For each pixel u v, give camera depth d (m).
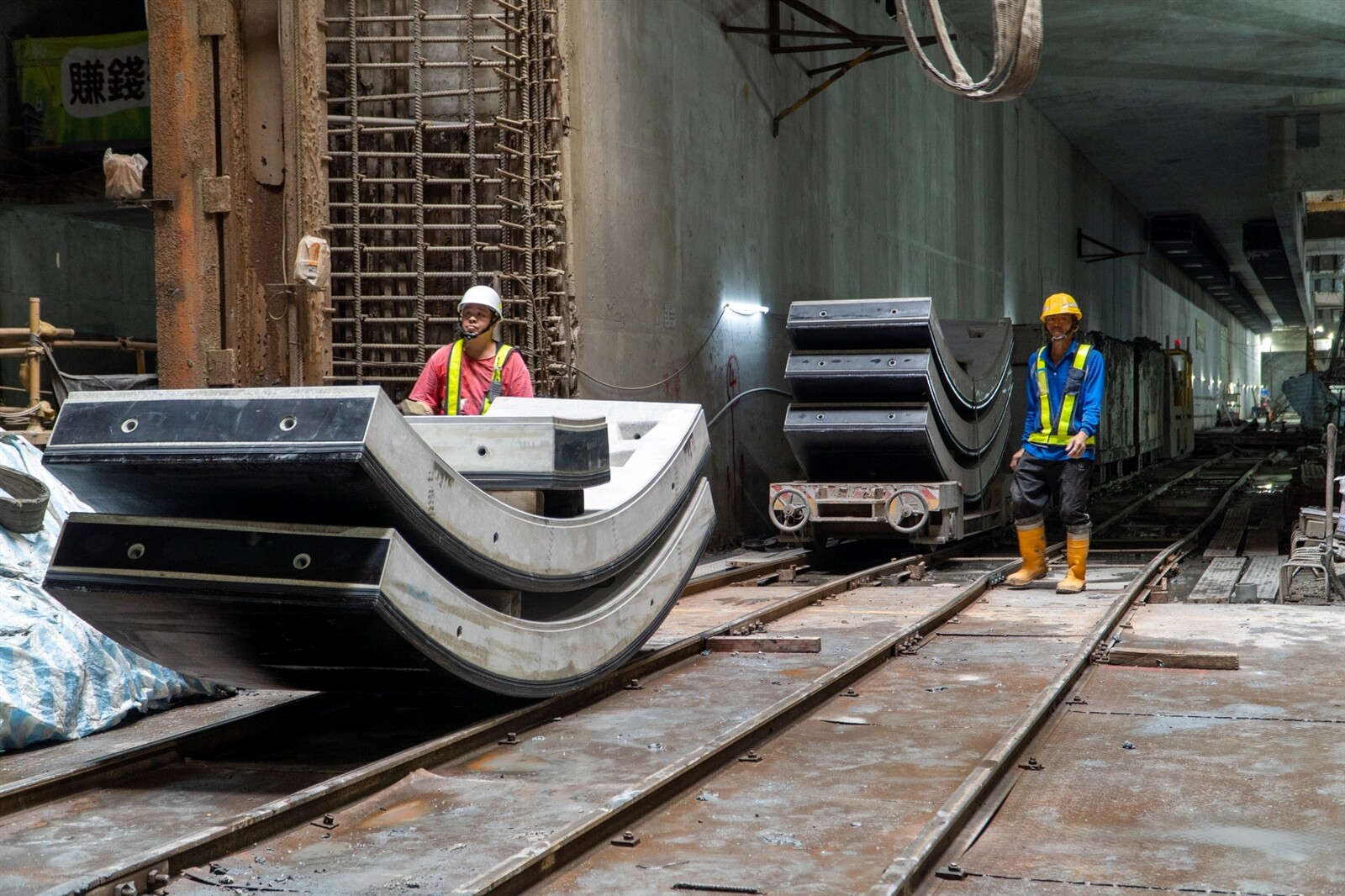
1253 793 4.36
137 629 4.85
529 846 3.61
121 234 19.47
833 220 17.91
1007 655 7.05
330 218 10.95
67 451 4.57
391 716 5.71
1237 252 55.81
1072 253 33.84
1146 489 21.81
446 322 10.91
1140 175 38.16
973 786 4.16
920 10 21.78
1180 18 22.48
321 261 10.27
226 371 10.37
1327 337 77.56
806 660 7.00
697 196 13.83
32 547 6.23
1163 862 3.66
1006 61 9.12
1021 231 28.52
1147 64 25.62
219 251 10.49
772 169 15.91
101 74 16.17
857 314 11.33
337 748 5.16
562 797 4.41
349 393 4.32
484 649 5.01
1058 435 9.80
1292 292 60.53
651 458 6.88
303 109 10.35
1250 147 34.03
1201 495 20.55
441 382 6.65
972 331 14.07
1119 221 40.59
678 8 13.38
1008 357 14.12
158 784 4.66
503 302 10.96
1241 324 87.81
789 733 5.32
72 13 17.44
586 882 3.56
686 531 7.08
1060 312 9.74
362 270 10.98
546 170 11.22
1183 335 57.09
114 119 16.17
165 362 10.48
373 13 11.09
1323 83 27.00
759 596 10.05
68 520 4.74
